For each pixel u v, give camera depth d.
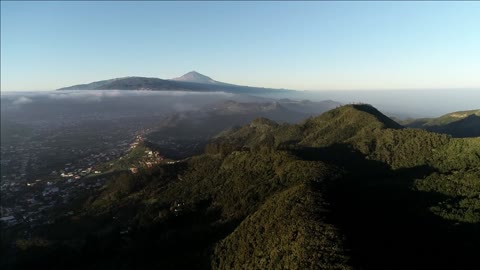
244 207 114.12
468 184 108.38
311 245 70.25
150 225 119.75
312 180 109.12
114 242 115.38
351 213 89.19
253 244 83.88
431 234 88.62
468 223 91.38
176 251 102.06
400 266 73.06
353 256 67.75
